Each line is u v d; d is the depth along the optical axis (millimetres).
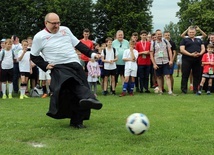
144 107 9398
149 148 5250
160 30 12930
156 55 12961
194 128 6613
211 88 13945
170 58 12906
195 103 10164
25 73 12367
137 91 14391
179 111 8672
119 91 14781
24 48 12312
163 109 9016
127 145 5418
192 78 14984
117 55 13438
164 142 5598
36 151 5109
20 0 57000
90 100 6148
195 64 13375
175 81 22172
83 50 6965
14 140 5820
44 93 13117
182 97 11867
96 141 5664
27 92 13672
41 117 7965
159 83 13188
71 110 6703
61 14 58812
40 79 13039
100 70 13828
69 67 6703
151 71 15805
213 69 12883
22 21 57656
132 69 12664
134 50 12742
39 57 6812
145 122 5727
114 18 61938
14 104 10375
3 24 55812
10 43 12328
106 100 11164
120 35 13750
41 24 58875
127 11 61906
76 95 6445
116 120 7531
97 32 64688
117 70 13781
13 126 6906
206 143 5539
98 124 7086
